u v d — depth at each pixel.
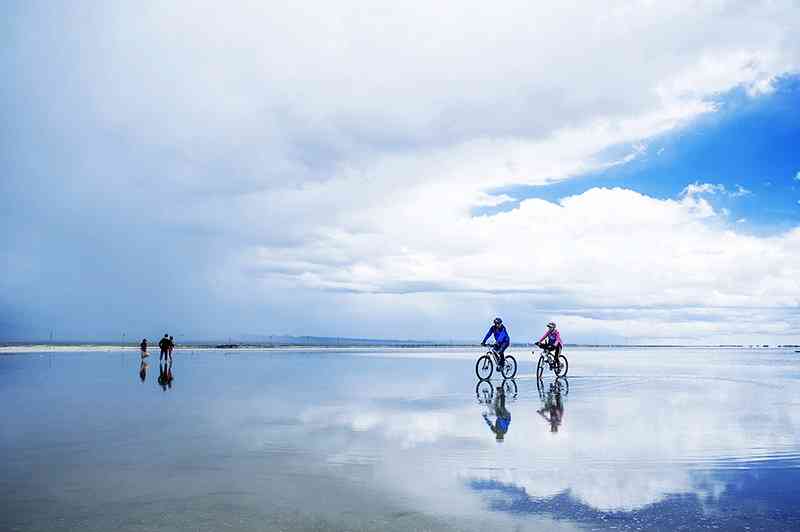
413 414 11.92
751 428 10.02
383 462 7.30
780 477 6.55
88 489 5.93
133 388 17.83
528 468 6.98
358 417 11.42
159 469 6.86
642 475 6.63
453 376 24.38
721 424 10.45
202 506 5.34
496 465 7.14
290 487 6.04
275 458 7.53
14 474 6.59
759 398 15.11
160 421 10.83
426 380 21.89
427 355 57.69
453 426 10.30
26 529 4.69
